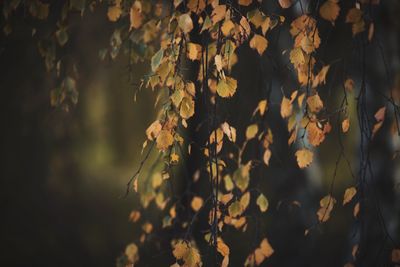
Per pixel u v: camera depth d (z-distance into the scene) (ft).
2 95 20.70
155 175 9.51
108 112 35.76
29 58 19.35
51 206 22.85
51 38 8.85
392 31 16.21
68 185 23.79
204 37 7.14
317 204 18.80
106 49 9.20
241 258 16.31
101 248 21.93
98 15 20.02
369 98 16.57
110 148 39.17
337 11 6.82
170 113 6.54
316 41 6.97
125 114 38.45
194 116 10.32
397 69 16.28
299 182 18.45
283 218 18.44
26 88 20.51
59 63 8.95
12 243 20.76
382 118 8.00
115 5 8.28
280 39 15.71
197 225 11.44
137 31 8.63
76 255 20.99
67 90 8.88
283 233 18.37
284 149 17.79
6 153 22.13
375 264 8.46
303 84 7.72
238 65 12.18
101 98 33.01
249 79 11.85
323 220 7.75
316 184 18.89
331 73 14.66
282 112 7.76
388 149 16.98
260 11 6.88
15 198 22.36
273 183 18.38
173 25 7.02
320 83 7.78
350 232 16.29
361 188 7.70
